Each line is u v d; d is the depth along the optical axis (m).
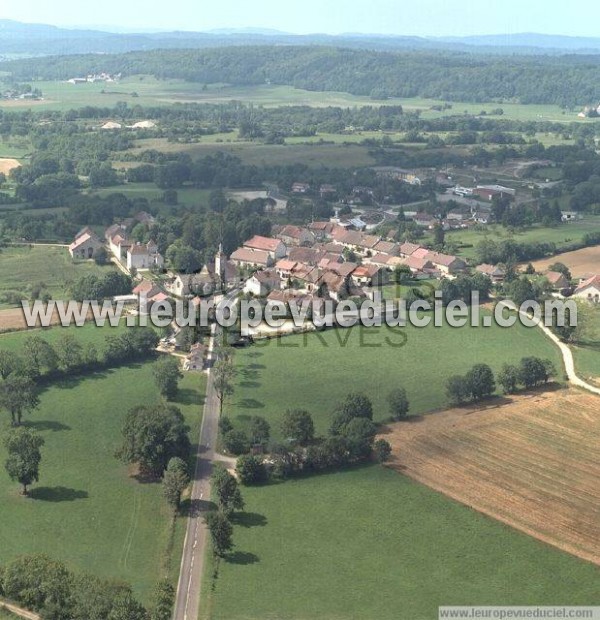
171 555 164.12
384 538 169.62
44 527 172.50
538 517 177.00
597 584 156.62
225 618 146.12
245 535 170.38
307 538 169.38
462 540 169.12
